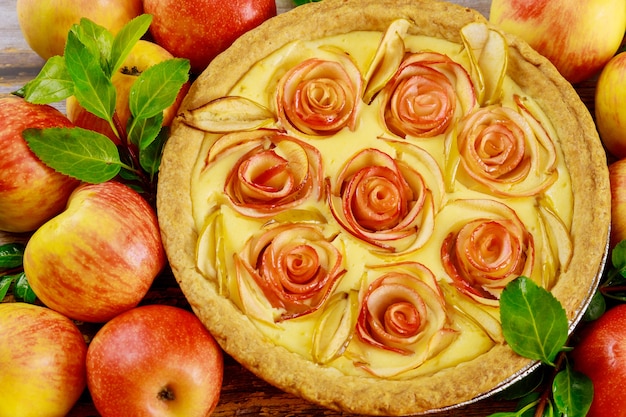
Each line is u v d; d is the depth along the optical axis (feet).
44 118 2.12
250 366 2.00
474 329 2.02
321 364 2.00
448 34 2.18
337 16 2.19
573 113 2.13
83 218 2.01
